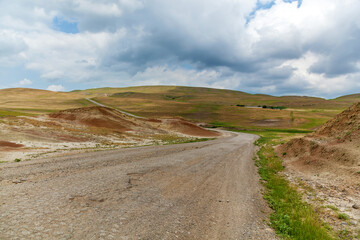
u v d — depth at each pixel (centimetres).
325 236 607
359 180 1124
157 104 16862
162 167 1402
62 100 15525
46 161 1320
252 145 3628
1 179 893
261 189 1091
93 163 1348
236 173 1426
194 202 823
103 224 575
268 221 706
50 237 488
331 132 2000
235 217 715
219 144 3491
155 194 871
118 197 794
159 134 5338
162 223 618
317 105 19762
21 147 1938
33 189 801
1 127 2661
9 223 535
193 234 574
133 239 516
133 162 1490
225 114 14150
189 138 5038
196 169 1440
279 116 13250
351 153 1375
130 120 6103
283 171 1652
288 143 2577
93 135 3500
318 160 1594
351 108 2008
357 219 768
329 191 1104
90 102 15750
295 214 759
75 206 677
